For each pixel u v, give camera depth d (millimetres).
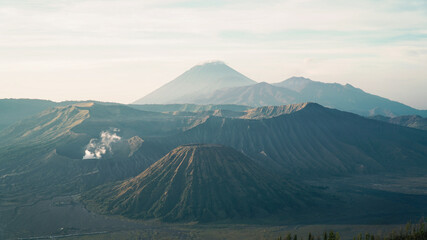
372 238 148250
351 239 162625
